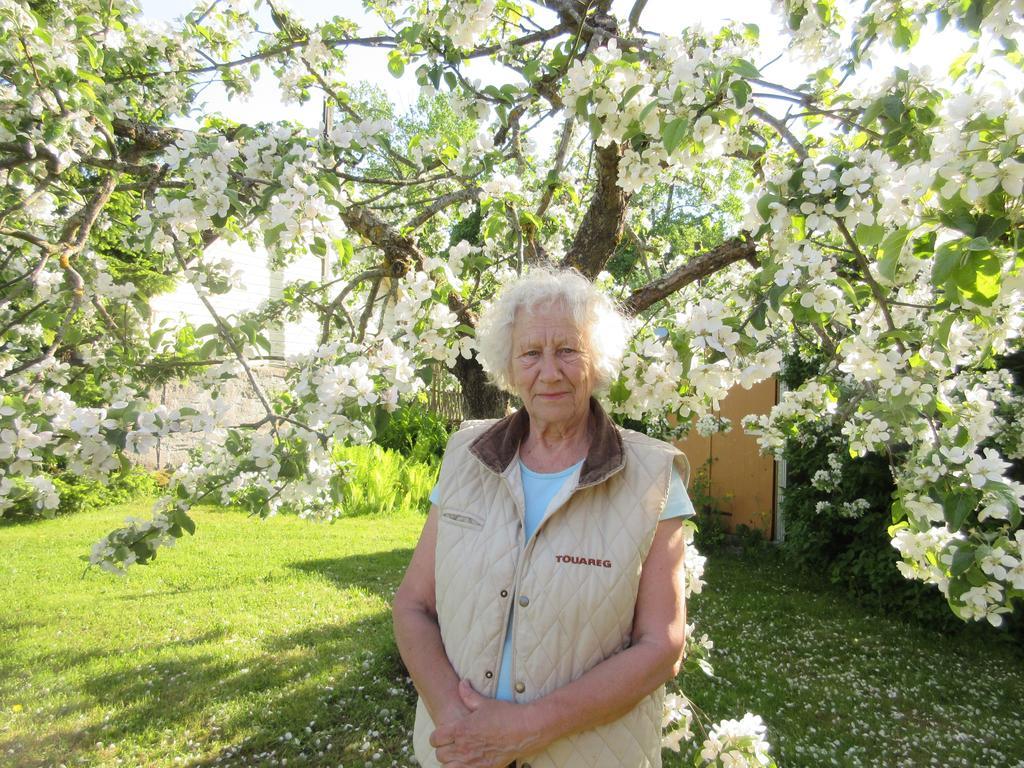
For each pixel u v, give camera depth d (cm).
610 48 177
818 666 441
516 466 151
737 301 202
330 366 178
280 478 187
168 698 359
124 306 250
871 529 579
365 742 322
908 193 129
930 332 181
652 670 128
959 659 462
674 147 149
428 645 146
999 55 161
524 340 149
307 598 523
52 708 345
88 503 825
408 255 283
